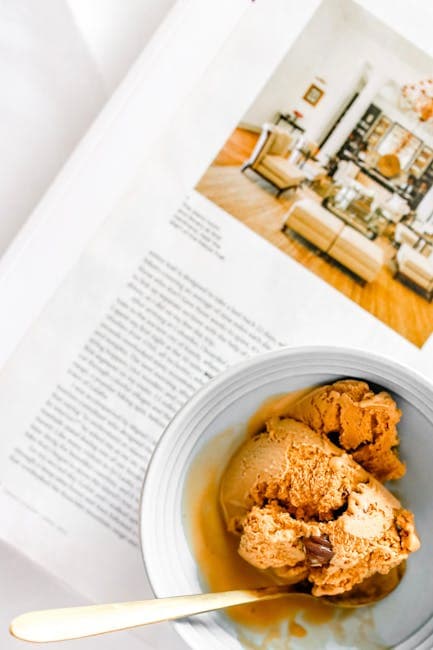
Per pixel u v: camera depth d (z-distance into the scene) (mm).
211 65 532
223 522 487
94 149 537
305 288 536
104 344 546
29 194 562
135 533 542
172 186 540
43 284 543
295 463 460
